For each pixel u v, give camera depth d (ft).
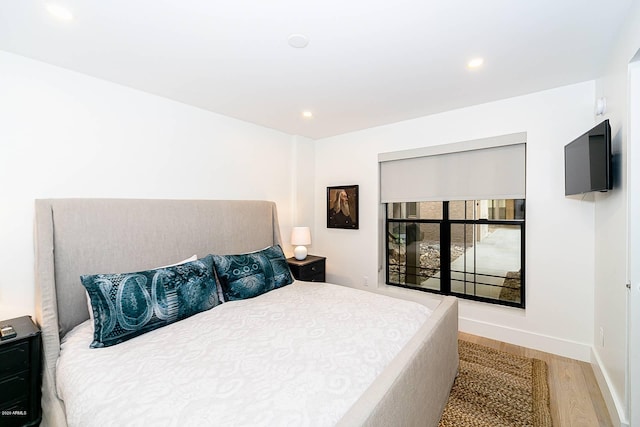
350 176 12.80
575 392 6.70
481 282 10.46
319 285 8.94
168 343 5.20
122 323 5.43
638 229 5.03
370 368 4.31
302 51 6.09
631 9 4.75
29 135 6.23
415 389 4.48
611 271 6.33
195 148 9.29
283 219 12.49
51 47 5.82
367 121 11.09
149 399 3.66
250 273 8.02
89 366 4.59
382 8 4.75
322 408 3.43
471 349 8.76
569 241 8.18
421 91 8.29
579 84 7.90
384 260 12.67
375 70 6.97
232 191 10.41
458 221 10.89
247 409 3.40
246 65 6.66
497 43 5.85
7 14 4.78
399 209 12.32
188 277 6.75
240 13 4.83
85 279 5.55
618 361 5.79
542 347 8.60
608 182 5.49
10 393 5.08
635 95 4.98
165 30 5.31
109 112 7.40
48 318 5.68
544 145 8.44
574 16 5.00
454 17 5.01
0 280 5.91
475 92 8.41
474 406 6.24
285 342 5.08
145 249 7.59
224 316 6.41
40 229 5.98
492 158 9.47
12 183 6.04
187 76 7.19
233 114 10.09
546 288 8.52
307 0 4.54
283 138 12.53
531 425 5.69
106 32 5.34
